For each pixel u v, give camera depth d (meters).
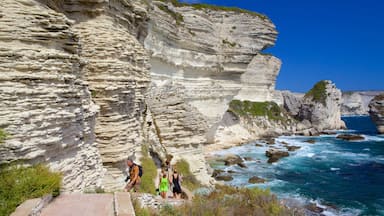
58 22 11.55
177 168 26.77
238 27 63.97
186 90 48.22
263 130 75.00
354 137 69.94
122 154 16.72
